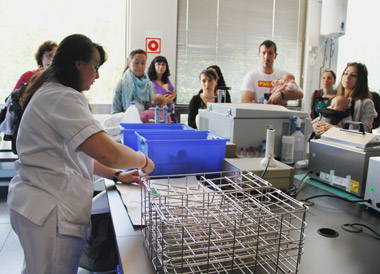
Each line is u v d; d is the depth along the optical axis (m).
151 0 3.60
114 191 1.31
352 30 4.34
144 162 1.17
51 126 1.05
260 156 1.75
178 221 0.84
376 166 1.20
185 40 3.88
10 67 3.34
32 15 3.32
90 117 1.05
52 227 1.08
